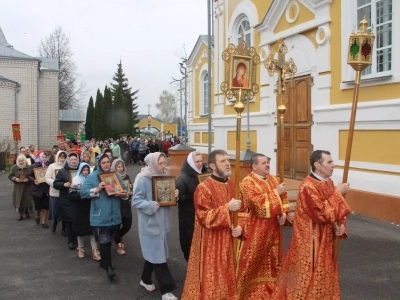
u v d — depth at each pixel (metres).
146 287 5.77
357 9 9.73
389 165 8.72
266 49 12.95
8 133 27.69
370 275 5.98
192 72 21.95
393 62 8.71
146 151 29.28
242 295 4.73
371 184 9.07
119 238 7.48
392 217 8.55
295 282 4.36
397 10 8.59
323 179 4.45
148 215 5.33
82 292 5.81
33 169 9.98
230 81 4.66
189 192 5.76
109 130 41.94
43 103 33.75
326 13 10.38
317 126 10.75
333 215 4.21
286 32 11.86
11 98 27.80
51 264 7.09
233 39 15.21
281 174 4.83
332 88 10.32
